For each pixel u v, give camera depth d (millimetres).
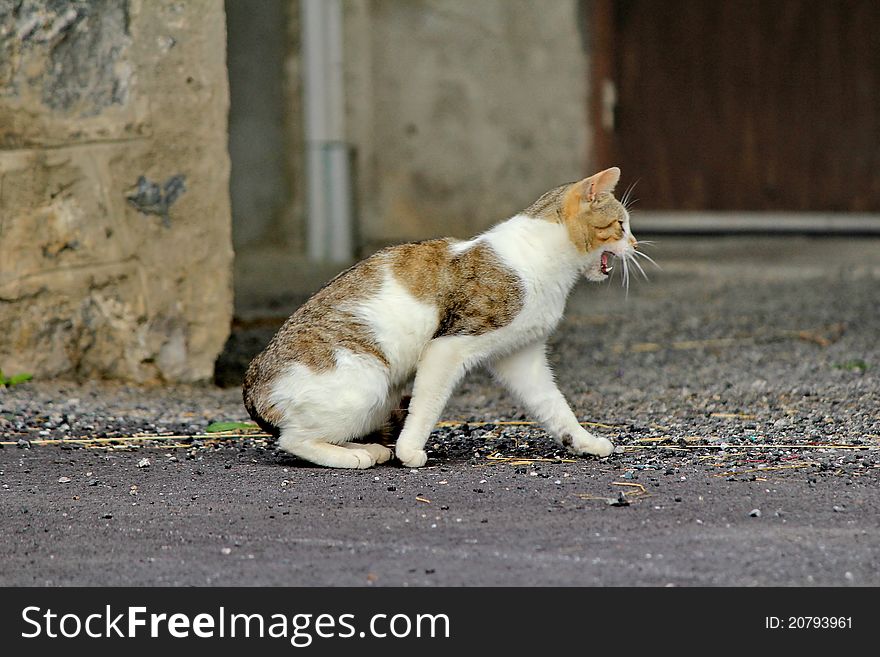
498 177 17234
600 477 6242
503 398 8953
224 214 9320
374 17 16766
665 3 17547
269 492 6059
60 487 6262
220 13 9148
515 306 6484
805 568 4840
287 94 16641
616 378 9539
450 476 6324
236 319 12188
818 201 17812
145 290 9141
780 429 7488
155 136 9031
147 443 7363
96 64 8883
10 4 8633
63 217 8906
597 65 17375
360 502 5824
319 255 16234
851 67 17547
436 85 16984
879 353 10156
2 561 5102
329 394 6434
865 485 5996
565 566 4879
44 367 8977
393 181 17094
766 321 11891
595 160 17531
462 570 4863
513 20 17016
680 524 5367
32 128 8766
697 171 17859
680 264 15766
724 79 17703
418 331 6492
